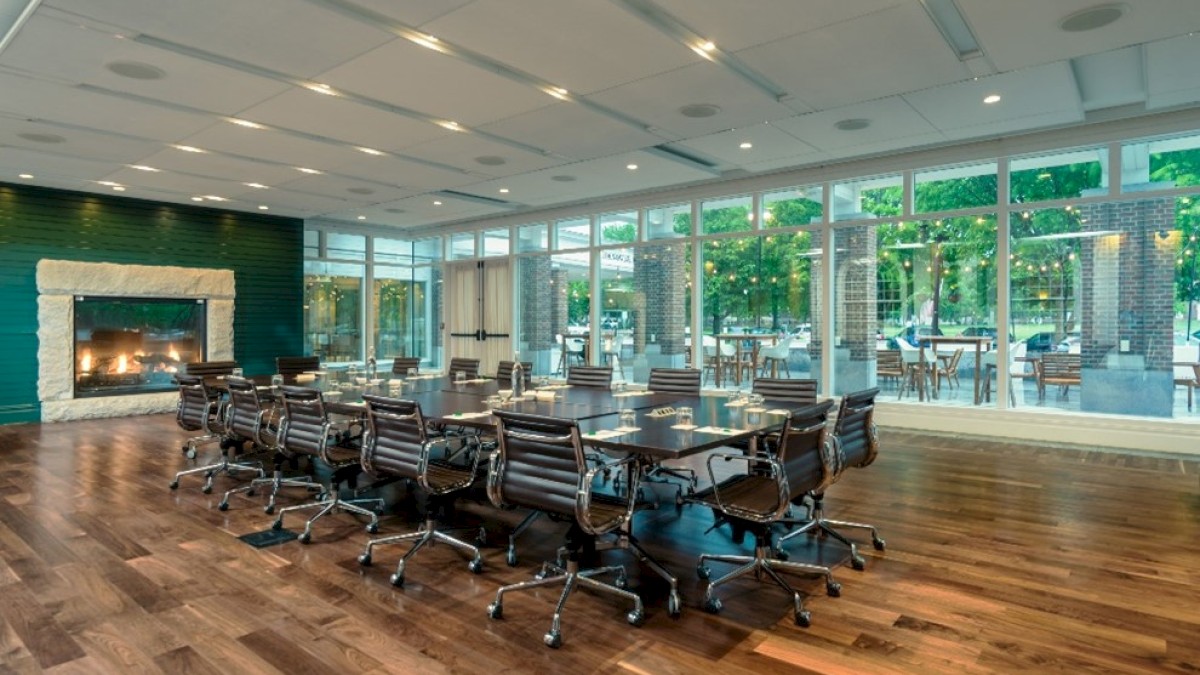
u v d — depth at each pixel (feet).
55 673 7.95
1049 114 19.89
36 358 27.25
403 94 16.47
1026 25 13.20
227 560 11.64
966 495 15.40
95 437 23.75
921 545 12.10
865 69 15.28
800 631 8.91
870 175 25.36
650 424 11.72
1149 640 8.57
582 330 34.35
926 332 24.72
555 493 9.24
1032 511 14.12
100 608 9.70
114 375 29.40
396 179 26.22
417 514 14.51
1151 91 18.13
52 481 17.21
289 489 16.57
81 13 12.06
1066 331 22.25
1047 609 9.48
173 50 13.62
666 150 23.86
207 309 32.12
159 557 11.75
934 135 21.99
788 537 11.69
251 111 17.61
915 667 7.97
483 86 15.94
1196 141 20.11
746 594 10.13
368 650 8.48
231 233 33.22
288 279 35.37
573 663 8.14
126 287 29.35
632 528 13.33
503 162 23.65
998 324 23.18
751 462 13.00
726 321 29.37
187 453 20.30
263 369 34.30
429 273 42.32
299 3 11.73
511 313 37.63
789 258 27.61
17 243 26.81
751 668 7.98
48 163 23.25
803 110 18.15
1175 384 20.62
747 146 23.20
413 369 22.43
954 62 14.93
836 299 26.61
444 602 9.92
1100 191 21.45
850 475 17.34
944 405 24.18
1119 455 19.80
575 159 23.36
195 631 9.00
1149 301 20.98
